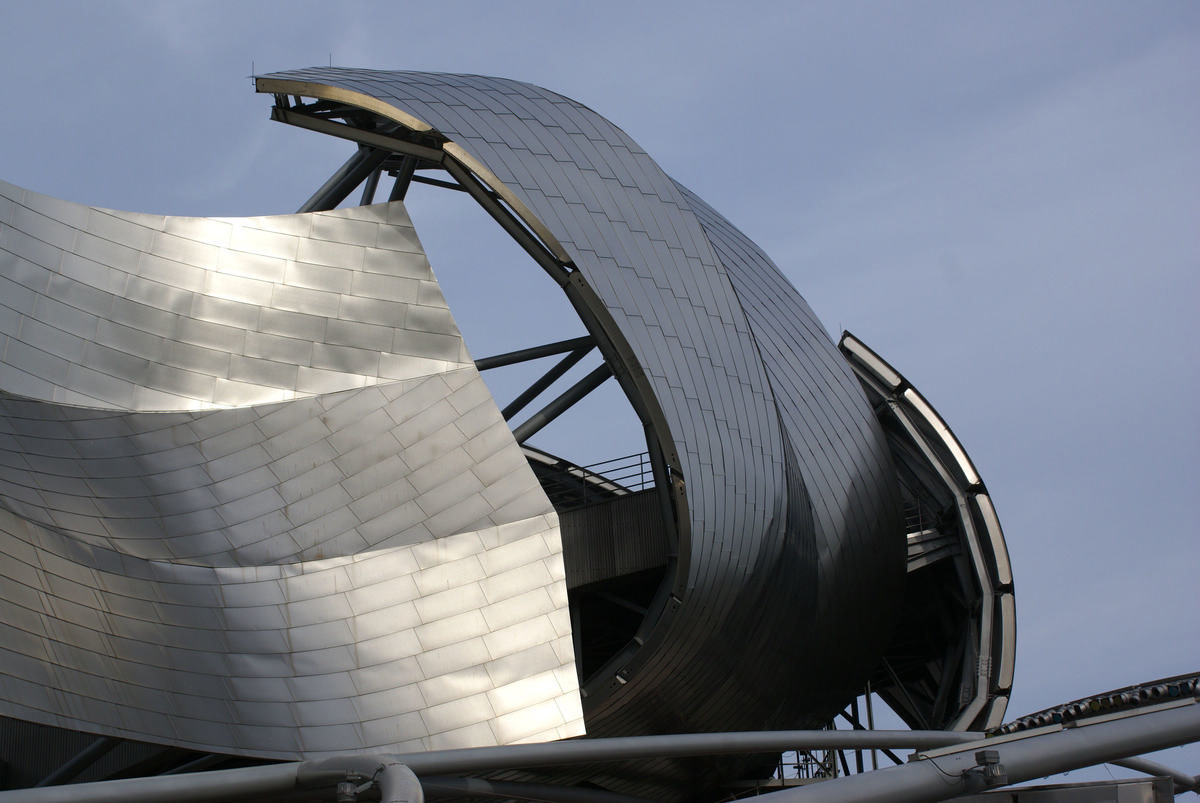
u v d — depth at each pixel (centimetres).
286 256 2456
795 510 2677
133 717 2002
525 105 2777
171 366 2319
